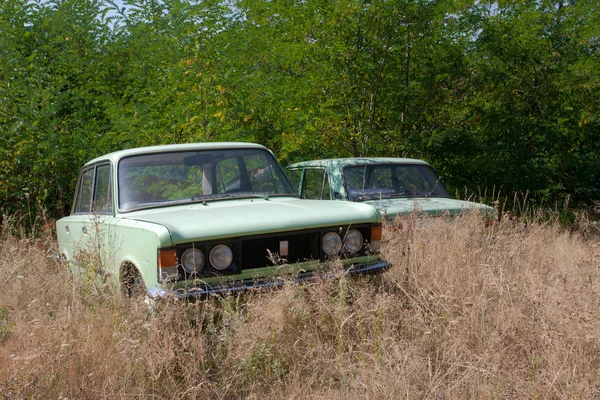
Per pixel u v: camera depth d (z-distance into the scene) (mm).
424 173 8633
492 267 5266
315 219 4727
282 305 4375
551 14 13766
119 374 3965
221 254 4402
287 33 11875
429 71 11812
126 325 4207
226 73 9367
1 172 9922
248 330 4176
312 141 10719
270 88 9875
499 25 12398
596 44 13969
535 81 12383
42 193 9969
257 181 5828
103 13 12961
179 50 9734
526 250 6402
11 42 11492
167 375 3938
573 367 3865
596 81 12734
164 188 5430
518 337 4363
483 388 3658
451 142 11797
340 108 11477
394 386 3699
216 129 8883
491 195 12414
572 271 5496
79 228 6109
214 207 5219
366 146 11219
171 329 4078
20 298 5332
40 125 10133
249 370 4047
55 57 12266
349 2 10930
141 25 12281
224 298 4262
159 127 9367
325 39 11164
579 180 13383
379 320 4461
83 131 10320
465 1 12102
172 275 4242
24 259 6242
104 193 5730
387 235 5977
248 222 4539
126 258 4754
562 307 4504
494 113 12273
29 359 3844
